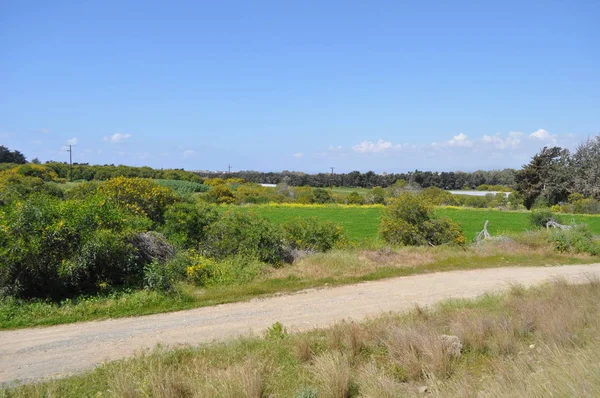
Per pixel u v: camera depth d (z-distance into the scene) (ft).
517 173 225.76
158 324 29.48
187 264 40.75
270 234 48.80
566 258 61.93
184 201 55.67
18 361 22.75
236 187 229.86
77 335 26.89
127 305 32.83
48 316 29.91
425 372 19.06
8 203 39.75
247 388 17.07
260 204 170.40
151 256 39.60
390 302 36.50
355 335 23.56
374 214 141.49
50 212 34.78
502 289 41.34
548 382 14.28
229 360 21.39
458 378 18.26
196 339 26.61
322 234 59.93
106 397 17.58
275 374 19.49
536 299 31.30
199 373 19.61
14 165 182.60
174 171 255.29
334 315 32.50
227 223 49.24
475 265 54.54
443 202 209.56
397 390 17.43
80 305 31.91
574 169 218.18
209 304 34.58
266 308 34.01
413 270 50.16
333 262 49.34
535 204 209.05
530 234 72.23
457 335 23.57
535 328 24.64
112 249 35.68
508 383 15.78
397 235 67.72
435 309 32.17
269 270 45.16
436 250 61.72
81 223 35.63
